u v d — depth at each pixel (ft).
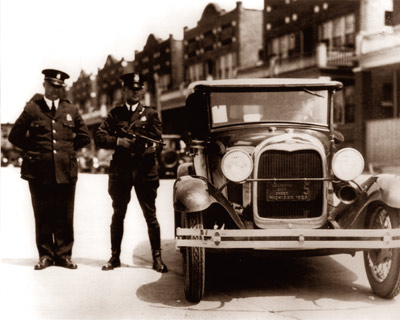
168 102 137.80
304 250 14.84
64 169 18.48
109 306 14.37
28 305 14.34
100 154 100.63
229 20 118.01
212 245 13.92
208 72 127.03
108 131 18.67
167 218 31.68
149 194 18.63
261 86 18.15
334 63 80.89
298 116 18.12
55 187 18.78
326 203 15.33
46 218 18.93
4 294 15.33
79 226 28.81
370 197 14.97
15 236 25.90
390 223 15.24
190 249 14.38
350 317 13.34
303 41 92.27
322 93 18.28
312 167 15.33
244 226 15.14
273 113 18.16
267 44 101.91
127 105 18.79
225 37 119.65
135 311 13.97
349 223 15.20
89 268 18.88
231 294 15.70
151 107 19.01
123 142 18.15
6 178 80.43
